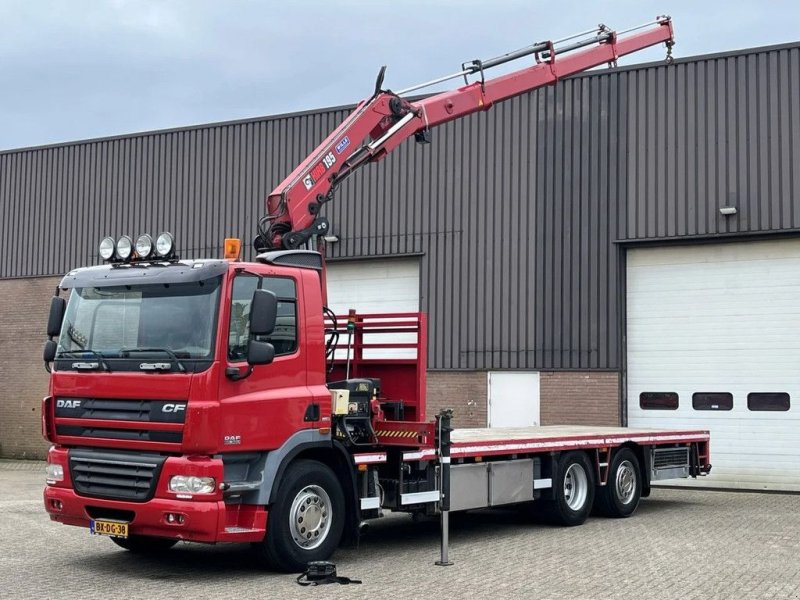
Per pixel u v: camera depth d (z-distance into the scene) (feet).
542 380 65.00
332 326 38.22
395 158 70.85
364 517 33.83
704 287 62.03
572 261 64.64
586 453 44.88
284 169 75.31
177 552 35.09
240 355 29.55
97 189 83.51
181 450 28.66
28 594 27.45
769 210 59.11
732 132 60.44
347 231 72.18
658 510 50.14
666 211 61.98
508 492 39.63
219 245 77.36
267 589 28.22
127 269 31.58
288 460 30.71
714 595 27.76
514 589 28.40
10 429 85.30
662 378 62.75
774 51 59.62
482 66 44.24
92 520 30.48
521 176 66.54
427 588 28.48
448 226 68.69
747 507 51.55
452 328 68.03
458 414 67.36
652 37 51.62
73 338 31.83
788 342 59.57
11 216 87.25
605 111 64.23
